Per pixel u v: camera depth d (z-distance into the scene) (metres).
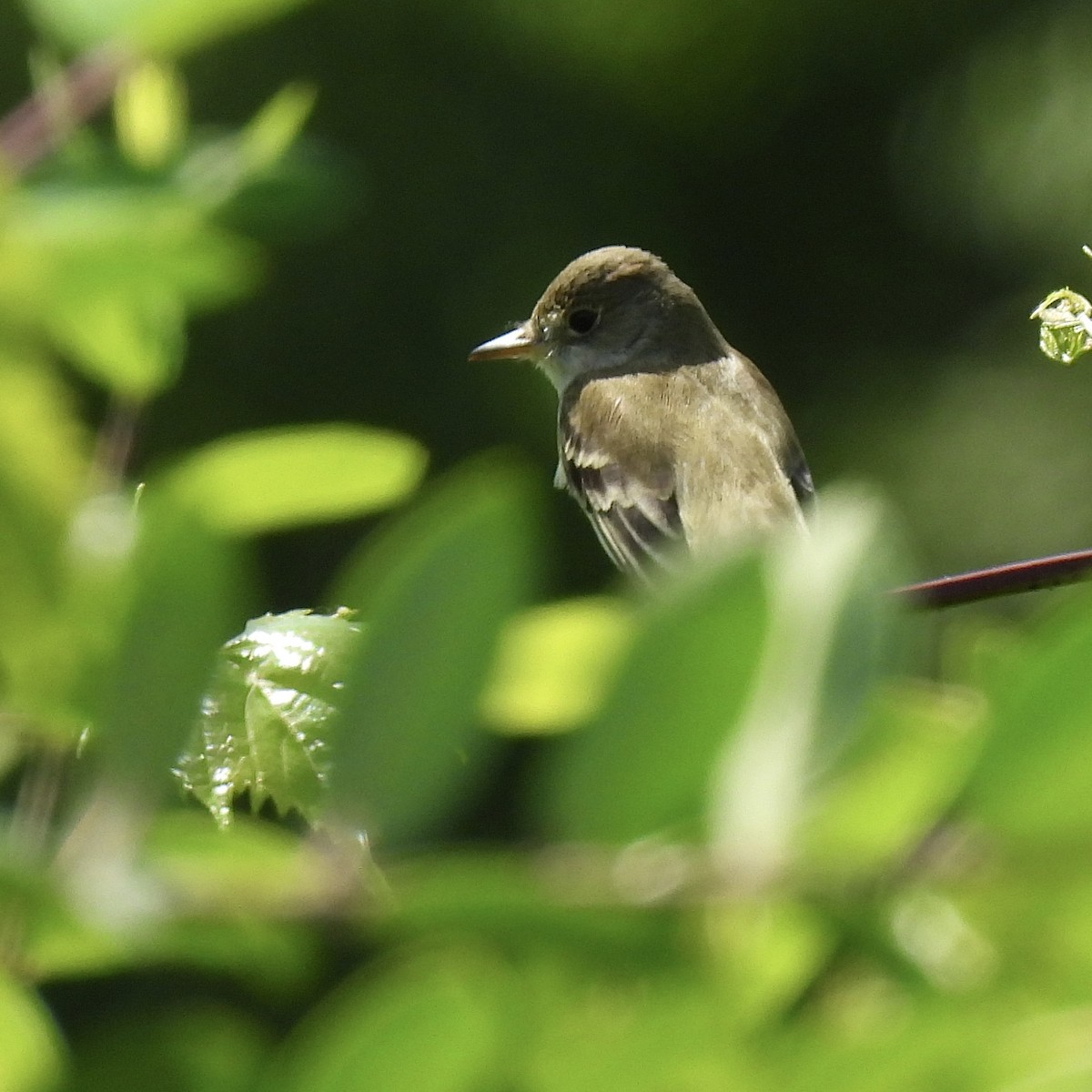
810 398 9.81
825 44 9.77
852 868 0.71
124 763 0.76
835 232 9.98
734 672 0.71
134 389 1.10
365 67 8.88
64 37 1.00
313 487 0.93
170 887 0.72
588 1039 0.71
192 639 0.77
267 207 0.96
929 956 0.73
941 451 9.02
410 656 0.74
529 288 8.91
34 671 0.79
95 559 0.79
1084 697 0.69
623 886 0.69
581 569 8.43
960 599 2.39
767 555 0.72
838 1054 0.73
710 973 0.71
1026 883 0.70
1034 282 9.33
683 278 9.84
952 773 0.71
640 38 9.34
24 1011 0.79
